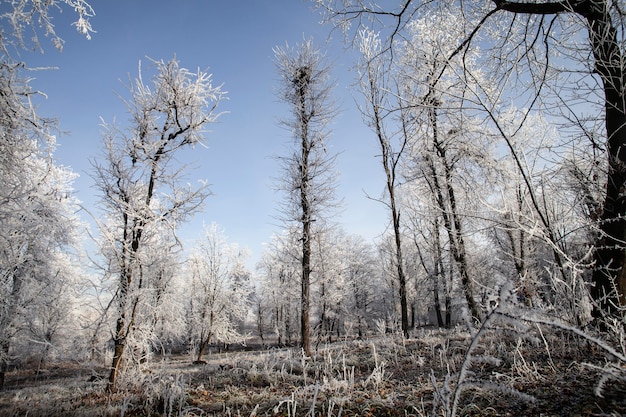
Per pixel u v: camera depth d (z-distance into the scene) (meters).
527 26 5.43
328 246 17.88
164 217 10.30
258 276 39.06
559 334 5.48
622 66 4.04
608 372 2.44
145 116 10.62
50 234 8.68
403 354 8.73
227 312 26.11
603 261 4.49
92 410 6.42
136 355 9.56
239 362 11.09
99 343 10.12
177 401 6.17
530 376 4.14
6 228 6.50
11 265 7.13
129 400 6.77
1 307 7.81
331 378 6.43
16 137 5.83
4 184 5.90
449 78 6.12
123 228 10.21
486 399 3.87
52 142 6.41
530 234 3.71
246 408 5.45
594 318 3.98
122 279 9.80
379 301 39.06
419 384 5.43
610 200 4.46
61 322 14.65
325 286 21.20
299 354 11.93
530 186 3.70
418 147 11.72
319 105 14.88
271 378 7.64
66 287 12.73
